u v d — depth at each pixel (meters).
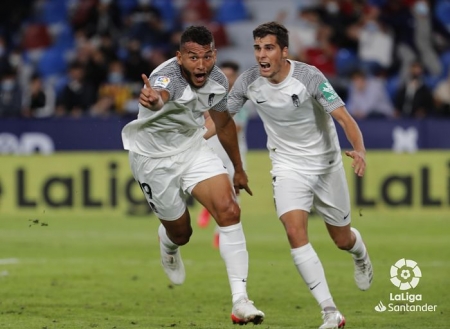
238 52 73.56
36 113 61.69
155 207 23.94
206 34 21.23
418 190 54.00
